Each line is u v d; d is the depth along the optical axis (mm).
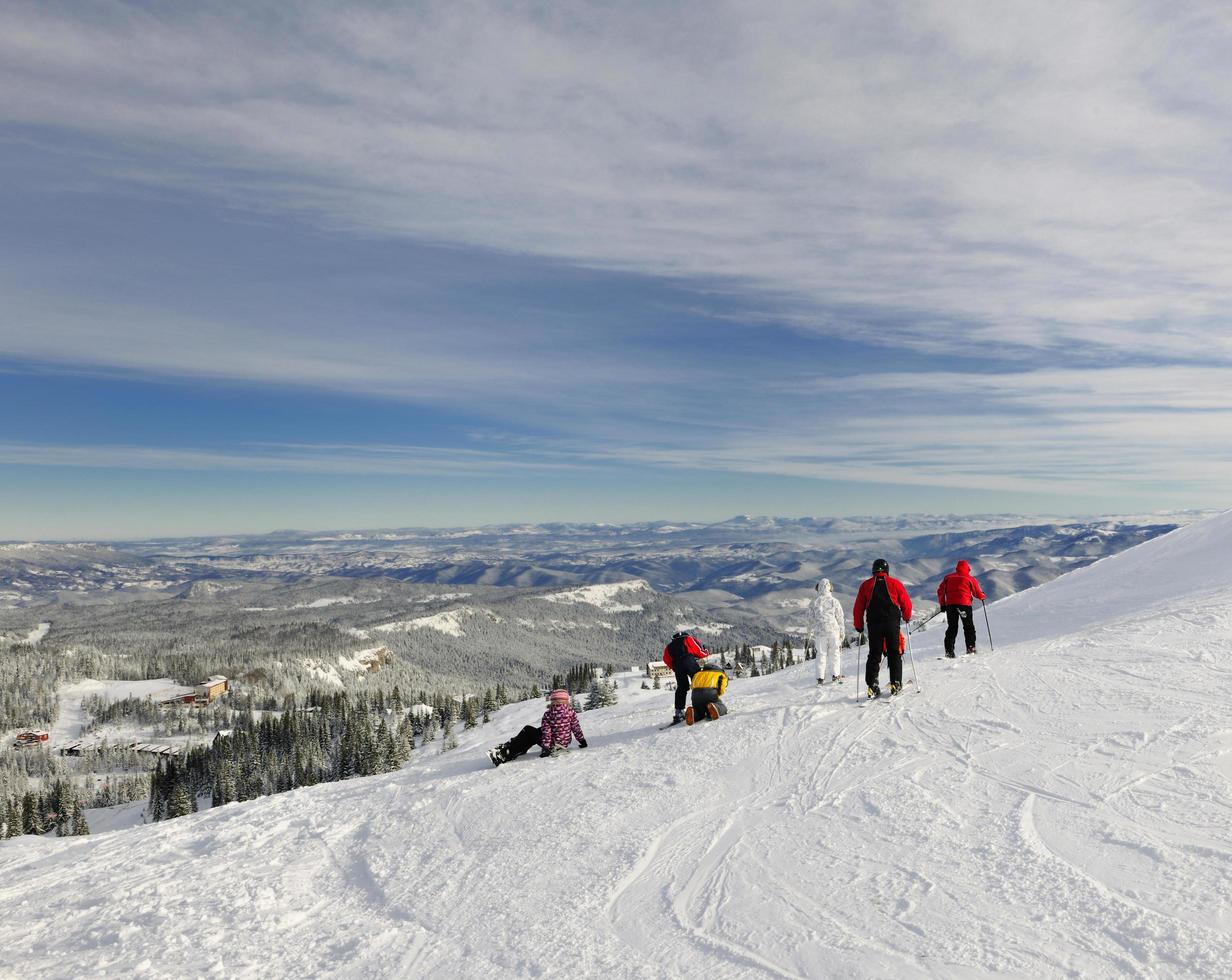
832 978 4062
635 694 106750
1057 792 6234
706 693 11359
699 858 6109
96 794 125625
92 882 8062
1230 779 5934
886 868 5367
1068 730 7840
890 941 4355
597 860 6430
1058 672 10531
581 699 104375
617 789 8430
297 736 119812
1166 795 5828
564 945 4922
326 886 6984
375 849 7863
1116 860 4914
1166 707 8094
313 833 8867
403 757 88125
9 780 132375
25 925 6777
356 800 10406
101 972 5363
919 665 13086
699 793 7809
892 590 10688
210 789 110562
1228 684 8703
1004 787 6551
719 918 4992
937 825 5969
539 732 11352
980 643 16156
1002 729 8250
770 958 4367
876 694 10703
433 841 7777
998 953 4055
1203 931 3922
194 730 178125
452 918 5707
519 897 5914
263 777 106062
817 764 8078
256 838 9086
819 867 5590
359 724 110750
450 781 10273
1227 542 22047
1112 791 6070
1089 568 26594
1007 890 4754
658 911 5258
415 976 4801
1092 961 3855
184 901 6805
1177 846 4965
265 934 5840
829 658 12828
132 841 10133
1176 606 14945
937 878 5082
